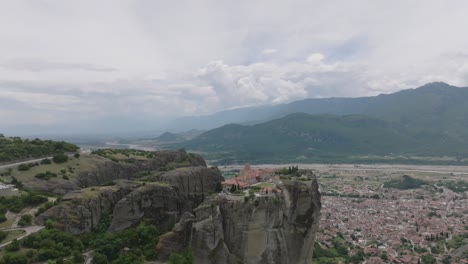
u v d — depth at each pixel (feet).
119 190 517.14
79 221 455.22
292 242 415.44
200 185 578.25
